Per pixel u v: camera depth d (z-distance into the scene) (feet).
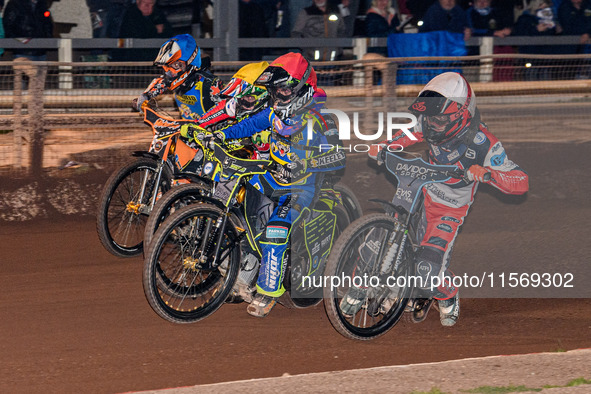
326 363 51.42
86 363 50.98
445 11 116.78
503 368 47.70
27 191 92.38
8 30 108.47
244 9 114.42
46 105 102.17
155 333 56.54
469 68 111.96
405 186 54.80
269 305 56.49
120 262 73.36
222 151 54.44
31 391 46.60
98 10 113.09
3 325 57.77
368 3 118.83
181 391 44.14
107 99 105.09
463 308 62.95
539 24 126.62
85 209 90.89
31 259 74.23
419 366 48.19
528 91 113.09
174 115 92.89
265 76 52.90
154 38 110.52
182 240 56.70
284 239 55.01
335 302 52.37
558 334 57.16
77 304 62.39
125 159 100.07
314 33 116.06
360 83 104.68
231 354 52.80
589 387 43.98
